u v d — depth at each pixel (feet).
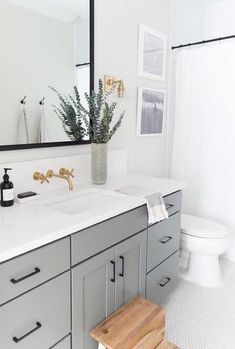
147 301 4.98
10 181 4.67
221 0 9.21
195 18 9.60
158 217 5.28
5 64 4.71
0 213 4.14
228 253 8.82
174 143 9.39
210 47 8.30
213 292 7.11
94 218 3.99
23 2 4.85
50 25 5.33
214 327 5.90
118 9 6.88
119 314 4.60
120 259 4.68
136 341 4.05
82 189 5.59
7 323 3.07
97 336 4.10
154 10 8.11
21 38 4.89
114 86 6.96
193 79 8.74
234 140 8.31
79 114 5.98
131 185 6.10
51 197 4.99
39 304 3.40
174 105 9.32
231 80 8.13
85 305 4.10
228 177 8.55
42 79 5.32
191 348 5.35
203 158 8.89
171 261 6.55
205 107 8.64
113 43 6.86
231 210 8.63
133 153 8.11
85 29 6.04
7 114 4.84
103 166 6.07
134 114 7.91
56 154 5.84
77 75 6.00
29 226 3.63
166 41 8.75
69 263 3.73
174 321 6.07
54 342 3.70
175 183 6.54
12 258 3.02
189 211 9.39
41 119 5.40
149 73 8.18
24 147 5.15
